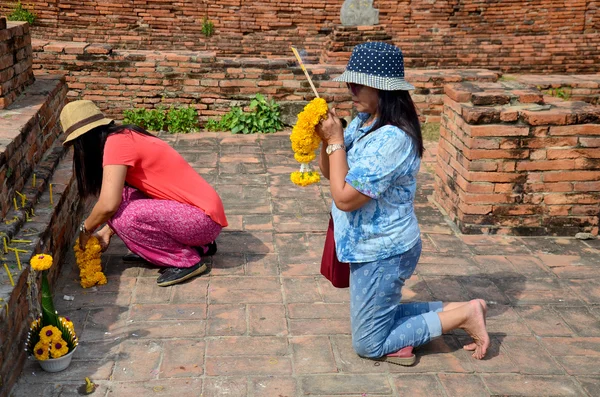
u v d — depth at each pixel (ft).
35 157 15.21
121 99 26.86
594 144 16.24
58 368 10.80
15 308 10.59
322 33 43.45
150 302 13.09
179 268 13.85
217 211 13.85
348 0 34.22
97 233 14.15
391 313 10.87
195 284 13.87
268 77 26.66
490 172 16.46
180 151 23.40
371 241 10.28
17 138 13.43
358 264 10.53
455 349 11.87
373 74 9.57
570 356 11.74
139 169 13.29
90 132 12.90
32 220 12.94
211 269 14.56
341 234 10.52
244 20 42.78
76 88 26.76
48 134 16.72
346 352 11.66
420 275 14.70
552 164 16.39
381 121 9.84
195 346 11.68
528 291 14.07
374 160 9.63
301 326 12.42
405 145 9.78
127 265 14.56
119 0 41.29
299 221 17.40
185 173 13.78
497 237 16.81
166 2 41.86
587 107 16.72
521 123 16.19
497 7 43.50
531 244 16.47
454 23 43.86
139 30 42.06
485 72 27.68
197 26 42.47
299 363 11.30
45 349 10.57
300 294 13.61
